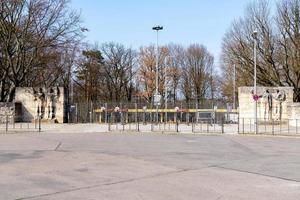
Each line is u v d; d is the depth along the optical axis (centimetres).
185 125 4962
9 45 5444
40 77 6900
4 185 1202
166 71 9050
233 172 1481
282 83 6344
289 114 4919
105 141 2761
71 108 5653
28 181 1267
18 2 5366
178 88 10419
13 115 4991
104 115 5681
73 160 1759
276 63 6297
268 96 5000
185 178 1343
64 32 6650
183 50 10494
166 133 3738
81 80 9450
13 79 5572
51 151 2106
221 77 9306
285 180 1320
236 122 5325
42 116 5147
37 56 5669
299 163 1734
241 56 6531
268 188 1181
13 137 3072
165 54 8981
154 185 1215
